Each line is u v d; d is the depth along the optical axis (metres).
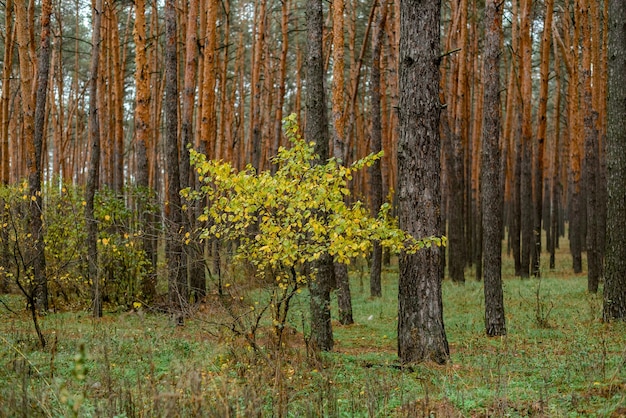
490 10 11.30
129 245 13.06
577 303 13.94
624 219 10.92
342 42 12.19
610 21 11.20
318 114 10.03
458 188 19.73
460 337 10.79
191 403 4.54
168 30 12.42
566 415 5.24
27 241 12.52
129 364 7.16
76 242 13.52
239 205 7.21
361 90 34.25
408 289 8.28
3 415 4.32
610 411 5.23
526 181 19.80
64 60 31.80
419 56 8.20
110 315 12.71
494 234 10.89
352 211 7.36
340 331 11.98
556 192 29.08
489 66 11.27
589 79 16.50
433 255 8.23
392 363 8.16
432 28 8.23
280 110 20.98
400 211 8.40
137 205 13.98
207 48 13.93
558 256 29.05
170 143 12.44
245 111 42.62
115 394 4.85
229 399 4.75
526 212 19.91
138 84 13.54
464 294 16.66
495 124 11.13
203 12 18.44
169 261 11.45
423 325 8.20
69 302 14.18
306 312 10.50
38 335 8.65
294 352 8.30
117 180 19.48
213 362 7.12
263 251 7.51
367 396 5.68
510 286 18.03
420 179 8.23
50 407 4.80
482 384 6.65
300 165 7.44
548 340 9.83
